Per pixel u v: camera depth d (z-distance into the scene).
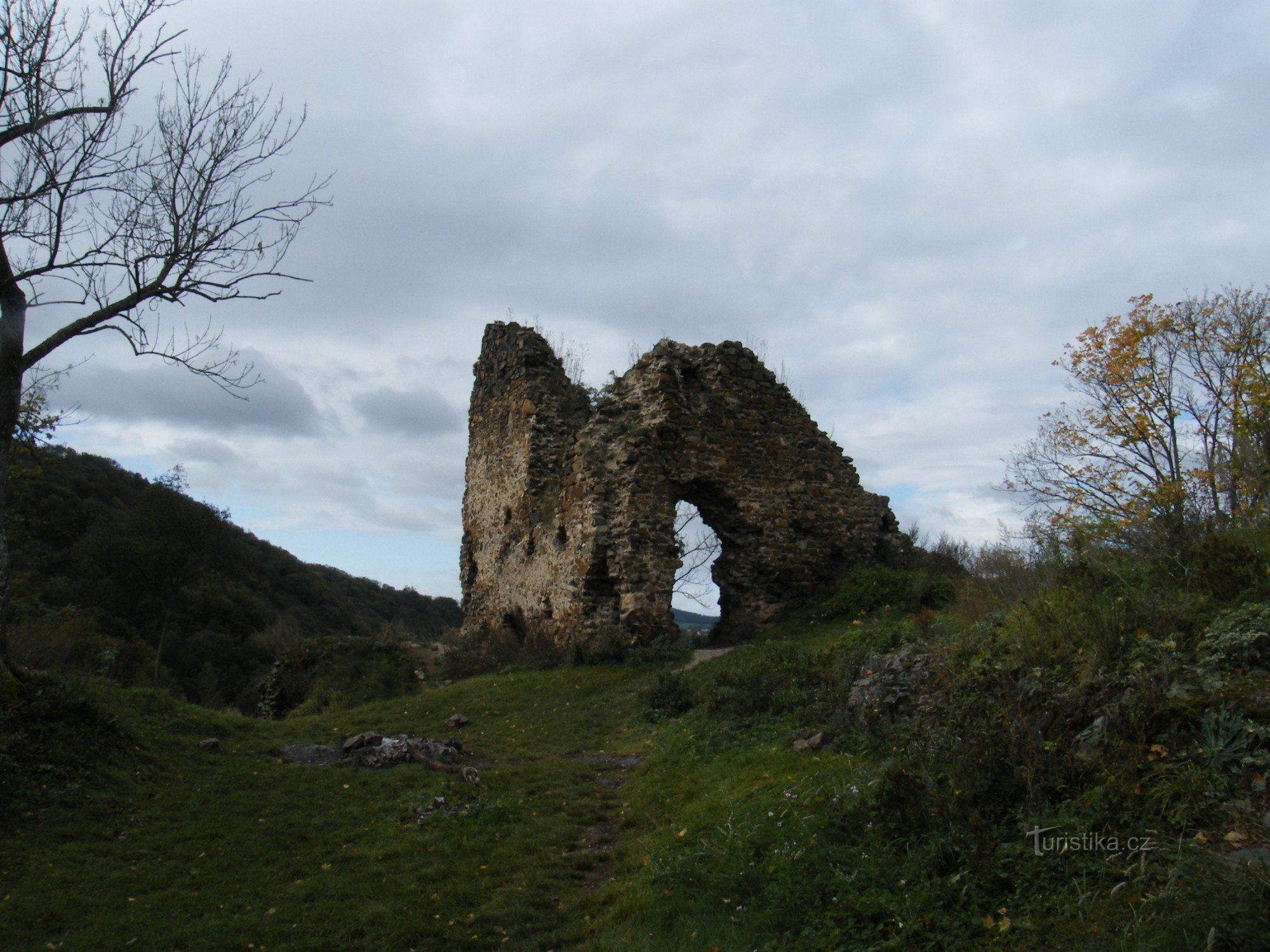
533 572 20.45
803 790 6.69
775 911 5.04
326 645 22.67
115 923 6.04
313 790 9.15
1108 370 17.75
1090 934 3.76
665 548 17.34
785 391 19.83
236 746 10.73
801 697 9.66
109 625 26.14
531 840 7.64
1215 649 5.36
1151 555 7.72
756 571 18.58
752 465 18.83
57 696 9.14
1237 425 13.77
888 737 6.96
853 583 17.48
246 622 37.53
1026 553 9.82
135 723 10.44
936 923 4.28
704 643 18.36
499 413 23.88
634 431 17.84
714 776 8.30
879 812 5.54
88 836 7.50
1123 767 4.71
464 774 9.64
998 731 5.59
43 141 9.30
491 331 25.23
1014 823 4.89
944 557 19.00
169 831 7.83
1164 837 4.14
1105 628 6.00
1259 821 4.05
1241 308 16.91
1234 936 3.30
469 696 14.73
